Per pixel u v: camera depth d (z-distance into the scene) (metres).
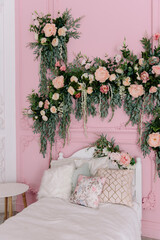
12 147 3.51
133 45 2.77
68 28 3.06
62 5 3.13
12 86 3.48
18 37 3.41
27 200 3.46
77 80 2.87
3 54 3.45
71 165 2.75
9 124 3.50
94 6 2.95
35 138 3.36
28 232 1.79
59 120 3.10
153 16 2.67
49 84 3.13
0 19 3.42
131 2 2.77
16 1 3.40
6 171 3.52
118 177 2.46
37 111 3.11
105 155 2.85
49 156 3.27
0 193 2.75
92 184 2.38
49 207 2.31
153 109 2.63
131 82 2.65
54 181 2.65
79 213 2.18
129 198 2.37
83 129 3.03
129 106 2.70
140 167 2.67
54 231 1.81
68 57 3.09
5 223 1.96
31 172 3.41
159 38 2.58
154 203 2.71
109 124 2.89
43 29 3.01
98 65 2.89
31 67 3.36
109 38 2.88
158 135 2.51
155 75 2.51
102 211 2.20
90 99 2.88
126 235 1.86
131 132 2.79
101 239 1.69
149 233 2.74
